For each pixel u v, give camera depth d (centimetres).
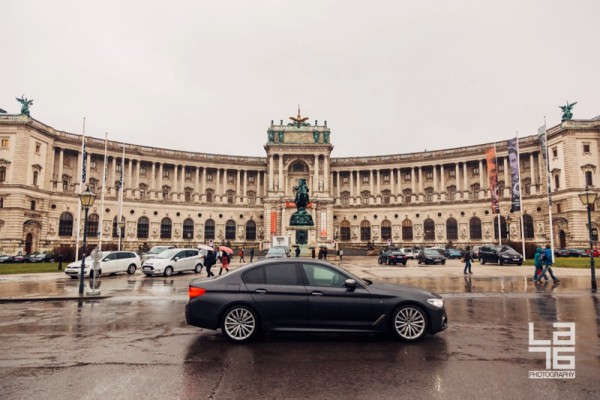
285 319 1226
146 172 10638
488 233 9725
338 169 11644
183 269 4006
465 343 1220
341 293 1239
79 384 876
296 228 5775
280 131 10988
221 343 1227
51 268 4734
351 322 1227
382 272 4116
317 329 1223
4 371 962
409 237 10794
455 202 10250
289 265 1289
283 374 944
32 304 2055
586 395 816
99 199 9638
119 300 2173
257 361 1045
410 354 1102
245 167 11519
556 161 8694
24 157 8062
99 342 1244
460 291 2516
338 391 838
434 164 10756
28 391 835
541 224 8975
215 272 4191
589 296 2277
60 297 2209
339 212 11462
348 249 9662
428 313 1231
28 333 1370
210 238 10850
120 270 3909
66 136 9306
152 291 2578
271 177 10762
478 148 10144
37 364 1017
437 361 1039
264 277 1270
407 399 796
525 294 2333
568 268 4400
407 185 11181
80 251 6706
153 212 10256
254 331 1226
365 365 1009
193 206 10750
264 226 10550
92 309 1883
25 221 8044
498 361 1039
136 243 9900
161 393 827
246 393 828
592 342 1233
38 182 8456
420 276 3644
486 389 847
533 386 865
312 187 10850
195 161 11038
